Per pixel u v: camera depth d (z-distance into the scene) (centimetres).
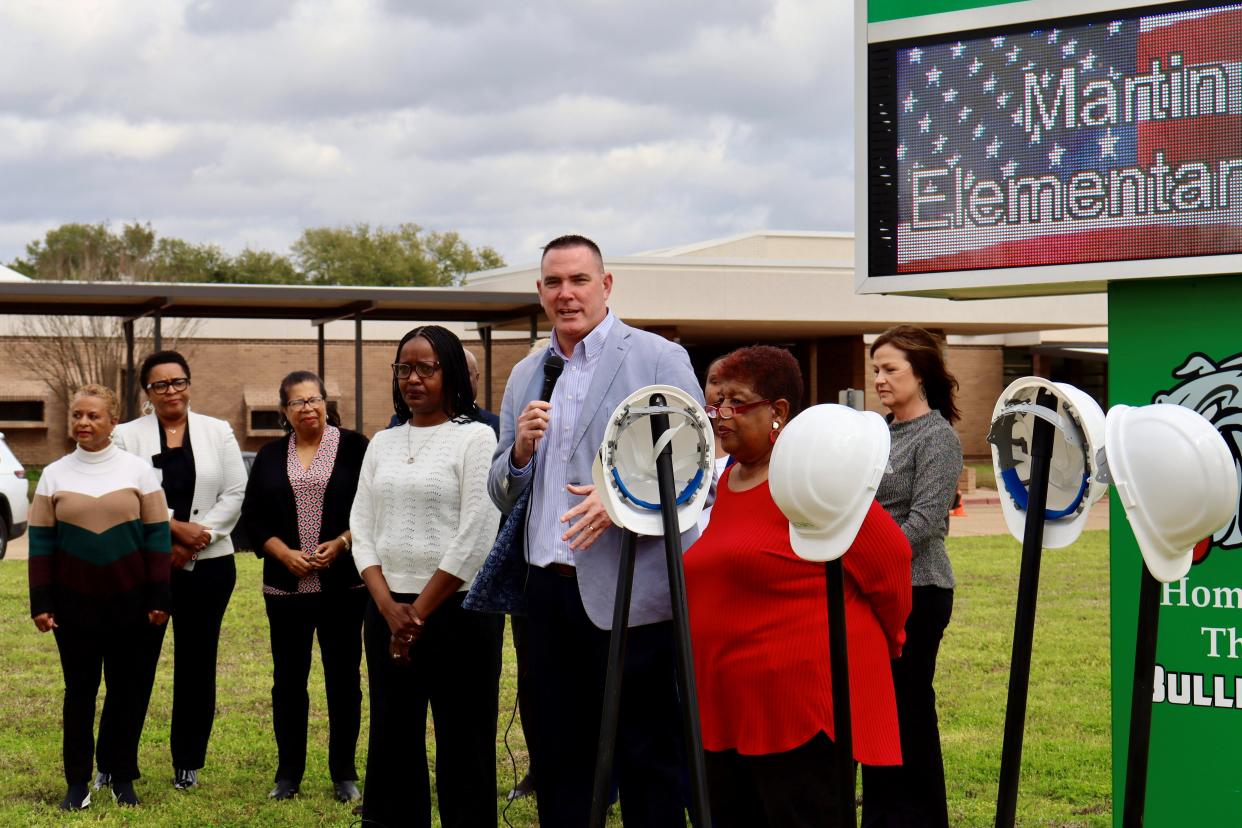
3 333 3450
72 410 564
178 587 584
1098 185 366
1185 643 368
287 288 2255
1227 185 353
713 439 284
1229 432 364
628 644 389
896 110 392
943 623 432
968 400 4103
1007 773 270
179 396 605
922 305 2972
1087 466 263
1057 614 1088
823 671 316
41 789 580
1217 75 353
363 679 850
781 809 317
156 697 784
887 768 436
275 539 569
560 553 398
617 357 406
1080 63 368
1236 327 362
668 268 2839
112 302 2273
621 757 394
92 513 551
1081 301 3067
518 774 604
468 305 2425
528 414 389
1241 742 361
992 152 380
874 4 394
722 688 326
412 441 481
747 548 319
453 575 455
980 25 380
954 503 439
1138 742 258
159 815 539
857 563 321
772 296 2898
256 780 598
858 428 256
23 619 1071
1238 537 361
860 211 396
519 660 489
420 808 472
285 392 585
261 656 905
